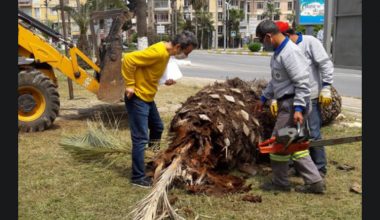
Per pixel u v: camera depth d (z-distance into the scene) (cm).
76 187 541
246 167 596
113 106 1109
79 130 843
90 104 1149
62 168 611
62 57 905
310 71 544
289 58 496
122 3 2933
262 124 612
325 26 1230
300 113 498
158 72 546
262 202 498
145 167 574
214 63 2964
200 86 1518
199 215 462
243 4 9688
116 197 512
